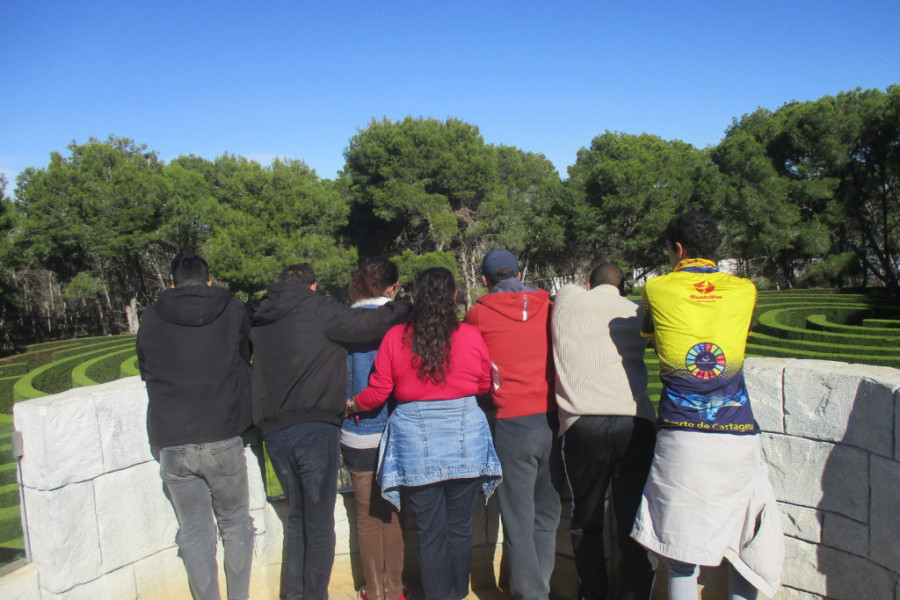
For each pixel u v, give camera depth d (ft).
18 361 84.33
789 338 54.03
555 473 9.89
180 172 134.21
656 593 10.80
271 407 9.74
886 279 117.29
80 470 9.29
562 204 126.52
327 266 112.68
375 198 125.39
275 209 115.34
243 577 10.14
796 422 9.33
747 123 136.98
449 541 9.84
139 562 9.99
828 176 117.19
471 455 9.43
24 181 124.26
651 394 32.65
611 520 10.85
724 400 8.17
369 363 10.40
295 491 9.96
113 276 147.95
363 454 10.25
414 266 109.40
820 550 9.23
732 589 8.99
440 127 139.44
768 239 110.63
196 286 9.61
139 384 10.16
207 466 9.40
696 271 8.87
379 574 10.59
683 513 8.12
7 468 9.42
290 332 9.71
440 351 9.23
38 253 122.11
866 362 40.52
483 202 130.41
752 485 8.30
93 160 119.55
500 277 10.63
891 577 8.34
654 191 120.16
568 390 9.34
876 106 111.04
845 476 8.90
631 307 9.78
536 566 9.83
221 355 9.51
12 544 9.36
